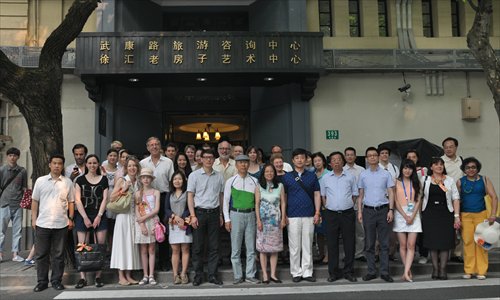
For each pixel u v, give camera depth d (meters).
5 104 11.38
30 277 7.26
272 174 7.07
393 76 12.04
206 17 13.02
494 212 7.14
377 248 8.34
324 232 7.56
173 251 7.10
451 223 7.23
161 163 7.57
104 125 11.26
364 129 11.86
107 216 7.32
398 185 7.37
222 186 7.35
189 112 12.71
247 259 7.12
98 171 7.22
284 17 11.79
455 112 12.01
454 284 6.90
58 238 6.86
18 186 8.67
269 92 12.38
